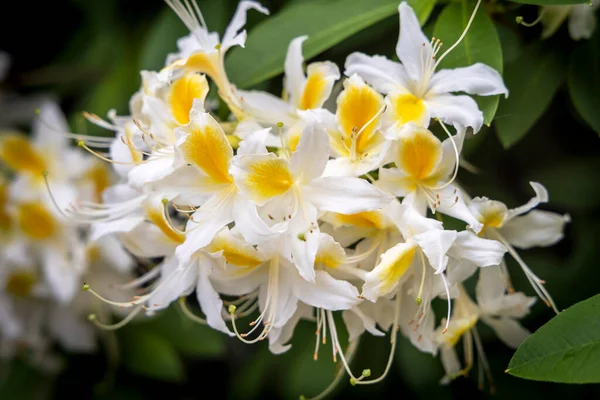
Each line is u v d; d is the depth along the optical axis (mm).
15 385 722
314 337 651
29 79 730
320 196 532
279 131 558
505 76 593
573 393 659
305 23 585
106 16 701
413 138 536
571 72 592
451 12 571
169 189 546
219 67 571
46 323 720
